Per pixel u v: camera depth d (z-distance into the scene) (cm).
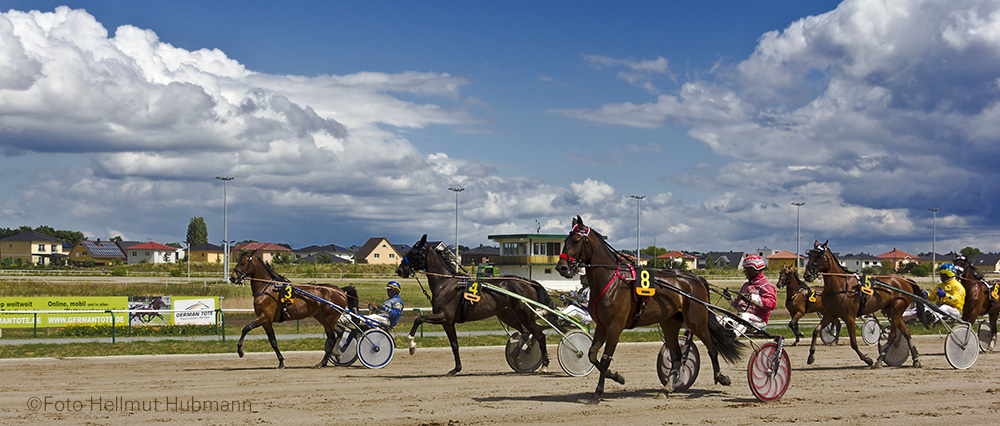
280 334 1862
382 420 761
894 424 754
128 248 10869
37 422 748
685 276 955
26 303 1902
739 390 980
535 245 5003
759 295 998
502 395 933
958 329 1237
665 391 930
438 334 1897
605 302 883
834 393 949
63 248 11750
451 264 1250
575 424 748
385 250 10725
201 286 4025
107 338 1758
